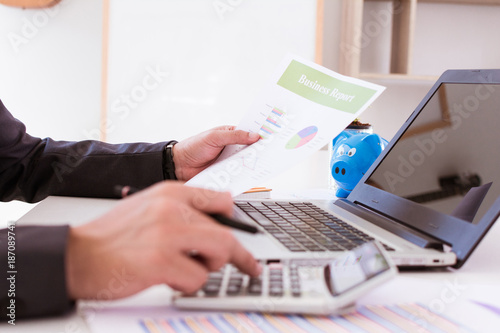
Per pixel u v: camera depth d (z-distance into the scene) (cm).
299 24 247
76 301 46
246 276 50
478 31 306
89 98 272
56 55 268
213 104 246
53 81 269
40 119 271
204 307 45
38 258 44
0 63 265
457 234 61
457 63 307
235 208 82
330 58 294
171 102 243
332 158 107
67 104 272
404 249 59
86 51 269
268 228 68
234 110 247
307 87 96
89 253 45
